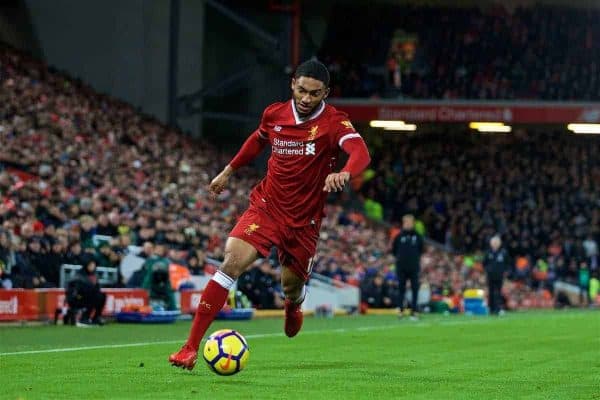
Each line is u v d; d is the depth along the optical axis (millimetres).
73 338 28781
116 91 73812
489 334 32719
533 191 93500
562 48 97375
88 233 42156
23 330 33000
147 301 41750
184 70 76688
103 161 55781
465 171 93625
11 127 51688
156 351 23016
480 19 98562
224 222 57062
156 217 48719
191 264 47656
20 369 18047
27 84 58750
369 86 91500
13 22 70812
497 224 89062
